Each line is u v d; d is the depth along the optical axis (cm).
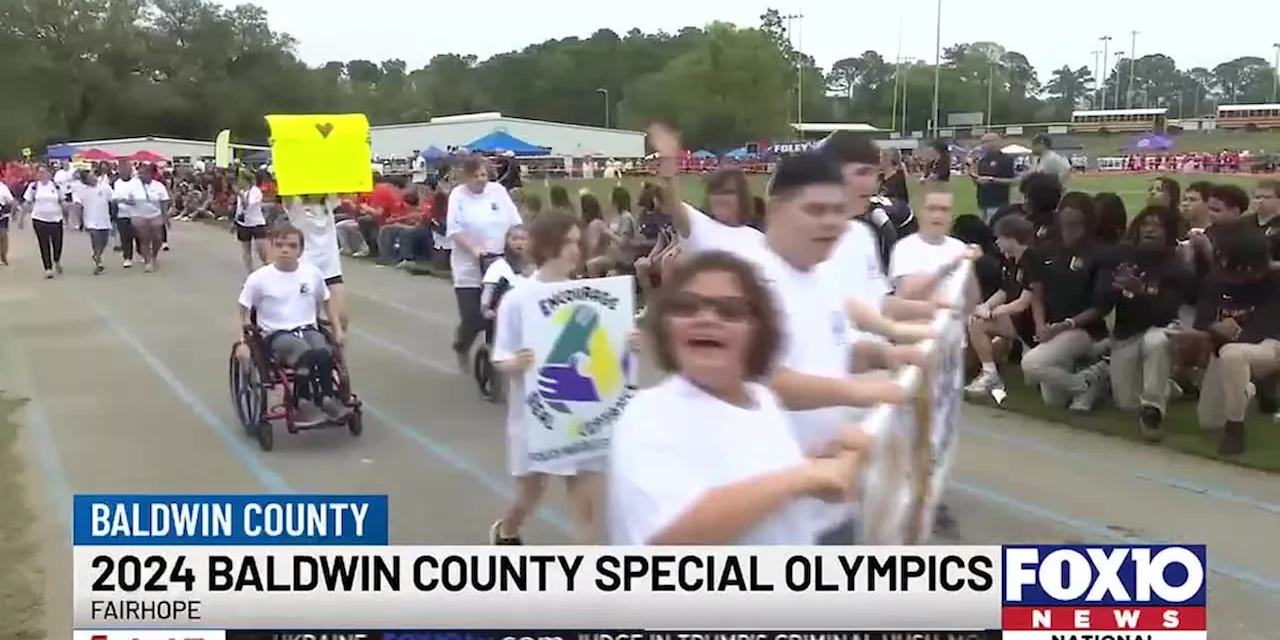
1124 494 667
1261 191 1000
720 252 263
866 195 415
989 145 1634
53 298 1648
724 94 9512
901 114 12519
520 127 7975
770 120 9569
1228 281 762
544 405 495
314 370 777
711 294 249
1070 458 745
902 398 313
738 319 247
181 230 3225
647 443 250
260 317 784
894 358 369
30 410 906
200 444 794
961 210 2892
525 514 532
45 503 655
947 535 588
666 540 253
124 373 1062
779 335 256
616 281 494
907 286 537
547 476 525
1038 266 896
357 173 981
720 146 9475
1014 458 747
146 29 10519
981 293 951
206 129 10644
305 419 793
